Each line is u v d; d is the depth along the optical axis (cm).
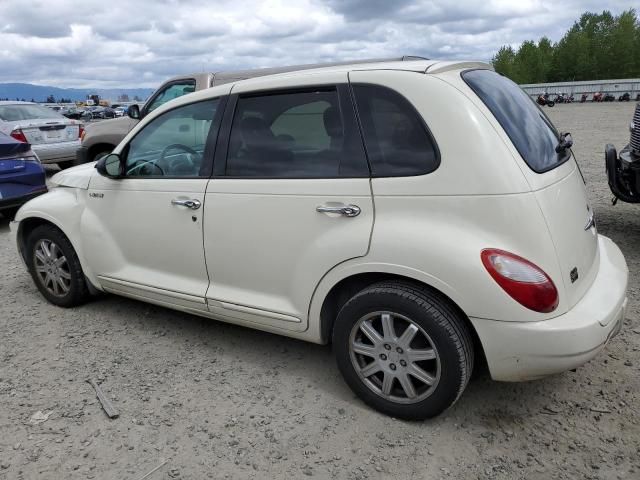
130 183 381
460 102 266
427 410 283
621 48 8506
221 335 405
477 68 319
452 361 267
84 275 440
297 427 294
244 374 349
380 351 289
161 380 344
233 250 333
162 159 369
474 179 256
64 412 313
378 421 296
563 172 299
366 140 286
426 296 270
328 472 260
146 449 280
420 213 268
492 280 250
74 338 405
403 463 264
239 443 283
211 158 343
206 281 356
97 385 340
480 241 254
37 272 464
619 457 263
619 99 5131
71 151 1131
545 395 314
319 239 297
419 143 271
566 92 5825
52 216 432
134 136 386
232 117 337
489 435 282
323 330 316
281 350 379
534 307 249
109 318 439
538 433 282
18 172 730
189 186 348
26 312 456
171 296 371
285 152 313
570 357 252
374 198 279
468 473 256
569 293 262
